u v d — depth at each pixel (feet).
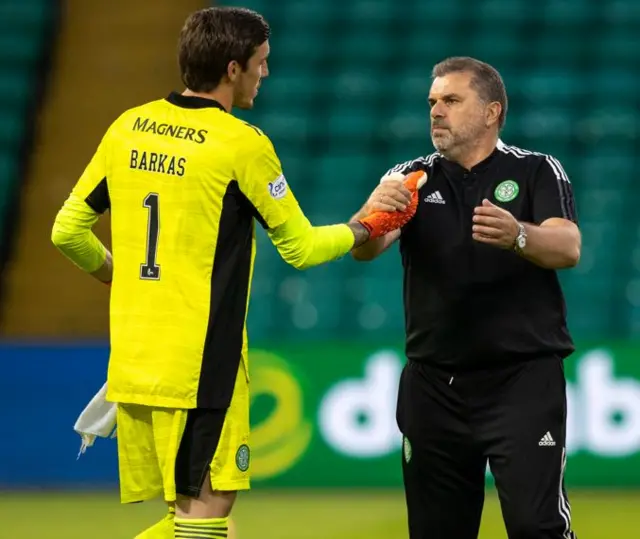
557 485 46.34
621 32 153.38
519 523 46.14
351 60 153.07
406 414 49.49
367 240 46.96
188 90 44.78
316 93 148.87
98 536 81.05
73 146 147.23
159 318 43.19
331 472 101.14
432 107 48.85
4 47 157.38
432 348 48.26
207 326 43.21
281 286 128.47
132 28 160.56
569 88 146.82
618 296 128.47
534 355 47.32
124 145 44.04
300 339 125.80
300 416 101.55
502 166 48.44
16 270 134.51
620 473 100.07
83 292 133.18
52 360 103.30
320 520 86.79
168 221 43.14
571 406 100.22
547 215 46.88
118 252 44.14
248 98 45.44
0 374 103.09
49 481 102.99
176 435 43.32
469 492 49.26
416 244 48.85
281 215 44.09
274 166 43.93
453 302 47.67
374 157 142.00
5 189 141.18
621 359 100.37
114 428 48.21
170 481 43.32
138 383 43.32
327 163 141.38
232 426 44.06
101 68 156.35
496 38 153.89
